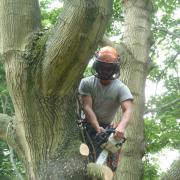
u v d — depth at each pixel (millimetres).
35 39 3992
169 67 11164
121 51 6828
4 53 4027
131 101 4164
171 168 5461
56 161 3885
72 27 3604
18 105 4016
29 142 4016
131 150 6418
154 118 9617
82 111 4156
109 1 3686
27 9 4105
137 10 7250
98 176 3801
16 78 3951
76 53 3686
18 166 12367
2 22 4078
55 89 3900
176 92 11180
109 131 3951
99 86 4141
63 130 3963
